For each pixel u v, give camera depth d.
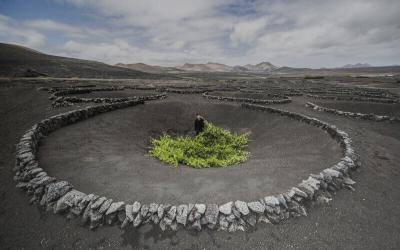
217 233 5.17
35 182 6.47
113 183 6.96
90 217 5.42
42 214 5.75
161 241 4.95
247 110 20.27
